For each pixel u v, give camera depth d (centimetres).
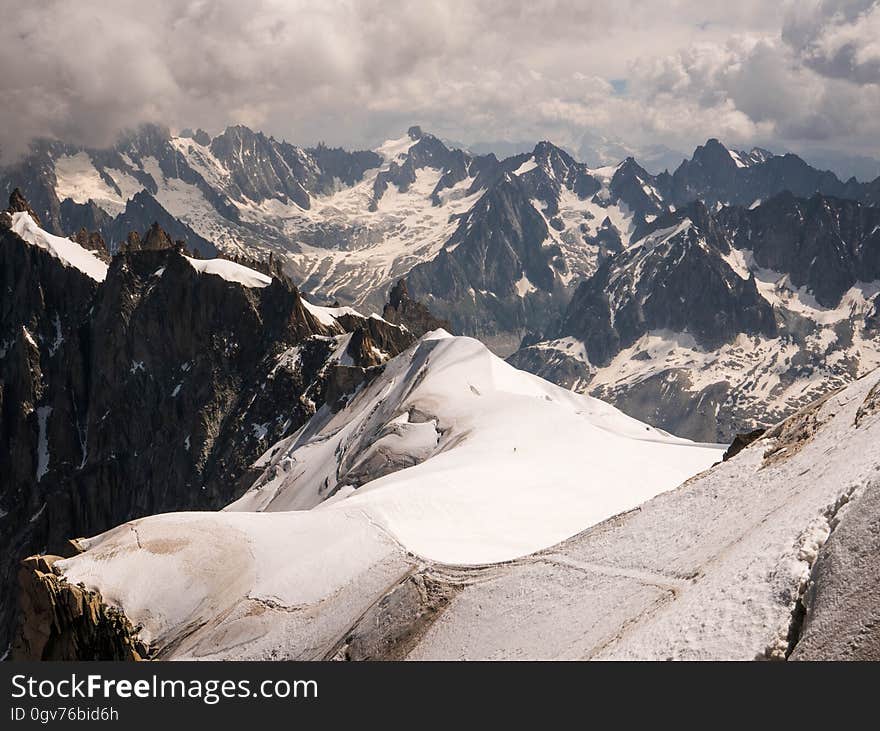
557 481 12194
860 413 6209
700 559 5912
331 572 9250
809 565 4609
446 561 8700
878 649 3859
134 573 10156
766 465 6750
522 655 6119
